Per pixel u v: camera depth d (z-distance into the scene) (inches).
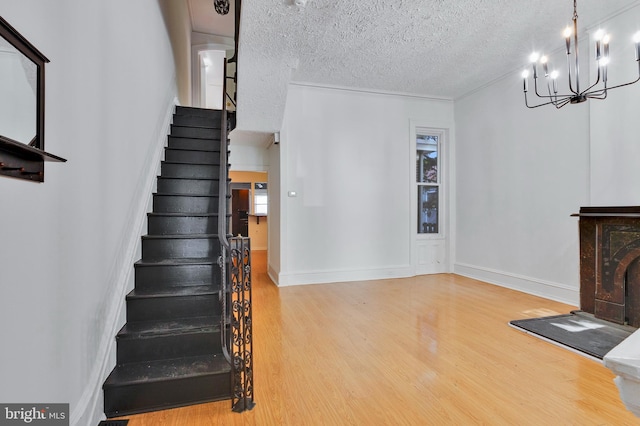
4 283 41.7
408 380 85.0
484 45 148.6
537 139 163.5
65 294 57.1
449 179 221.8
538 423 67.6
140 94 110.2
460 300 158.1
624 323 113.5
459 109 217.9
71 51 60.2
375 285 190.5
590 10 123.9
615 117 128.5
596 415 70.0
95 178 71.1
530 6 120.2
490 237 193.6
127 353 80.3
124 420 69.6
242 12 114.0
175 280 99.8
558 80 152.1
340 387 81.9
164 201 126.1
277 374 88.4
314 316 135.9
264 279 212.5
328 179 199.8
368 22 127.6
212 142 159.5
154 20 130.1
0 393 40.9
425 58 161.3
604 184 132.3
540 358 96.7
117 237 85.7
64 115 57.4
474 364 93.2
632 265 111.3
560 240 152.6
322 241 199.0
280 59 141.9
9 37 39.9
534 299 157.8
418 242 220.7
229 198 135.3
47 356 51.3
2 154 38.9
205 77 277.0
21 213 45.2
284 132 191.9
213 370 77.2
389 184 211.2
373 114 207.6
